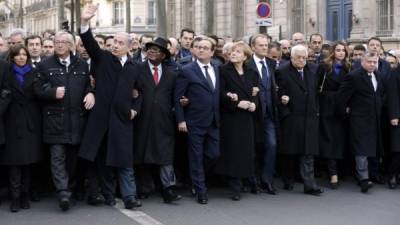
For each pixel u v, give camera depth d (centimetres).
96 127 912
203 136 965
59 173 910
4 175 1015
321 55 1231
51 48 1133
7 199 1000
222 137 980
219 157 980
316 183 1108
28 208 935
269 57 1094
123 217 884
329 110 1076
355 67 1142
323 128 1077
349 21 2703
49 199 995
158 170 1023
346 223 865
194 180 972
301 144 1023
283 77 1033
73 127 909
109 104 917
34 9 6988
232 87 971
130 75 922
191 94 959
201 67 967
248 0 3425
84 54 1123
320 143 1077
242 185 1078
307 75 1039
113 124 912
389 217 897
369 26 2530
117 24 5522
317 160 1157
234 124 976
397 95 1070
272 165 1034
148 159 947
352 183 1124
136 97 941
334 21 2795
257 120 1009
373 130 1059
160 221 864
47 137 907
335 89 1080
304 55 1027
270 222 865
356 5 2561
